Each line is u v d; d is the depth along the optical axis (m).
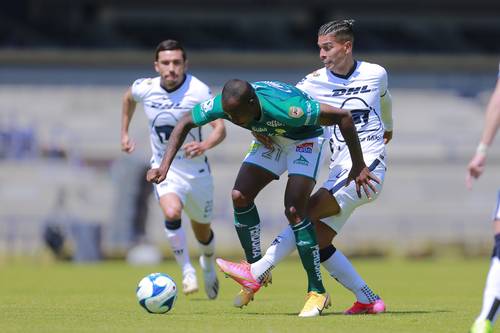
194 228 40.56
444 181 127.19
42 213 112.62
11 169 116.44
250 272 28.92
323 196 29.78
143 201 100.25
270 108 27.28
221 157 124.75
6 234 105.31
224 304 35.97
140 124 123.38
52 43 142.50
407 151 130.50
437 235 120.75
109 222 104.31
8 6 142.62
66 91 134.00
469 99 140.25
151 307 30.02
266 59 137.62
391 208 123.06
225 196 117.75
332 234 30.22
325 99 30.91
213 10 150.62
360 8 146.62
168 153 28.25
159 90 40.12
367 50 151.25
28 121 127.12
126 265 85.19
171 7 148.62
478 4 149.50
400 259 101.69
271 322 26.77
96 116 130.38
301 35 151.75
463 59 140.50
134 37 148.25
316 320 27.48
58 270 75.25
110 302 36.91
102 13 148.50
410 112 136.88
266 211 115.06
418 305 36.28
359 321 27.25
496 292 21.31
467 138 132.38
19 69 133.75
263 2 145.25
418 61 140.12
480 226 124.56
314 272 28.92
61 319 28.05
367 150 30.41
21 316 29.28
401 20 154.38
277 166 29.56
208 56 136.75
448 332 24.45
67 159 119.50
